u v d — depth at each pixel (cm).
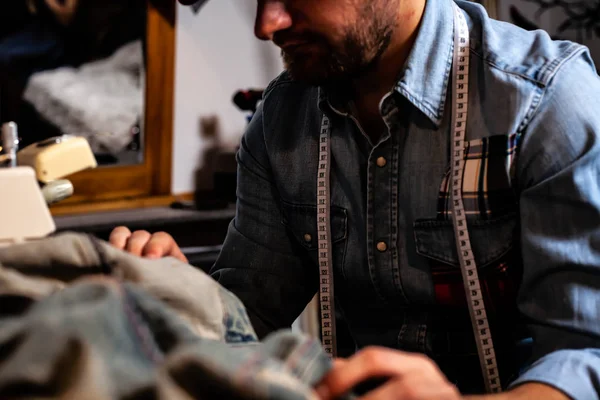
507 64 103
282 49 101
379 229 109
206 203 239
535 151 97
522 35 109
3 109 213
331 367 64
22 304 65
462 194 102
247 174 124
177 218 220
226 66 262
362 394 72
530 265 96
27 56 215
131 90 236
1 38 210
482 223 102
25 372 49
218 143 264
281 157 117
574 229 93
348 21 94
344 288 117
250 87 269
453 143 103
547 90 99
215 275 125
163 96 244
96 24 225
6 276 65
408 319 113
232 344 72
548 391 82
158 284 71
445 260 106
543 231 95
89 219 218
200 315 72
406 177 107
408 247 108
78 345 50
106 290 56
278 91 122
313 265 126
